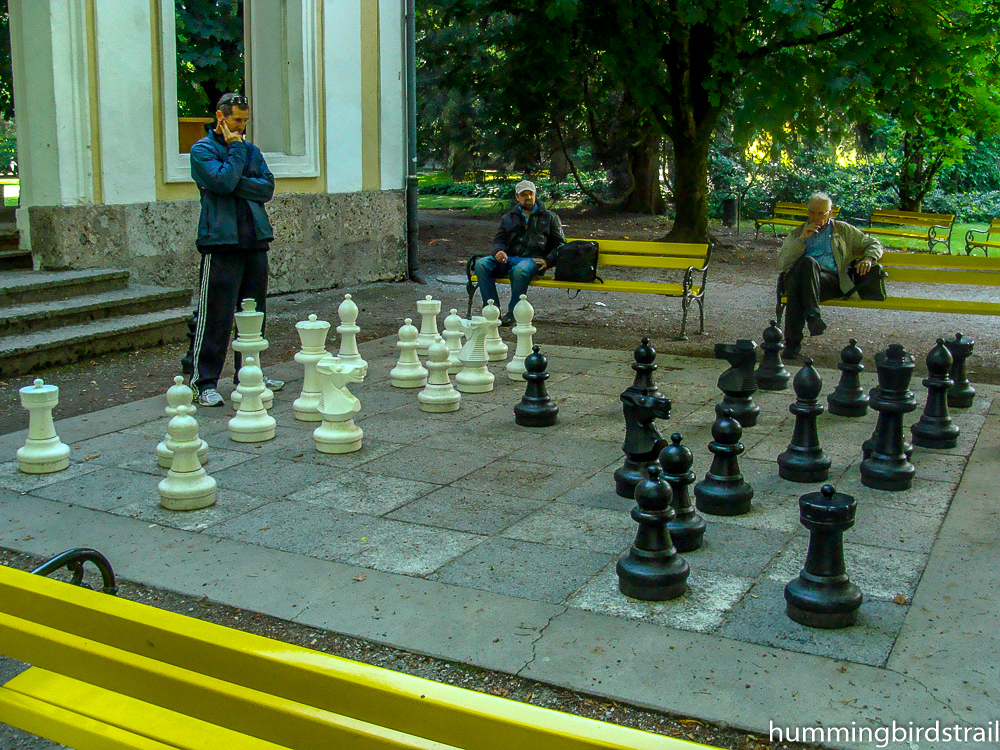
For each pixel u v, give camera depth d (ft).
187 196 33.40
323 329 20.16
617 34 49.08
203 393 21.27
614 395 22.67
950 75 44.78
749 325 33.40
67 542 13.65
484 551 13.32
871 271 26.73
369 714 4.95
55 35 28.30
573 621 11.16
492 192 100.99
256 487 16.03
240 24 54.49
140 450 18.10
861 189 85.87
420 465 17.25
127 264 31.19
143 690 5.52
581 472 16.90
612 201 81.30
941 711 9.20
